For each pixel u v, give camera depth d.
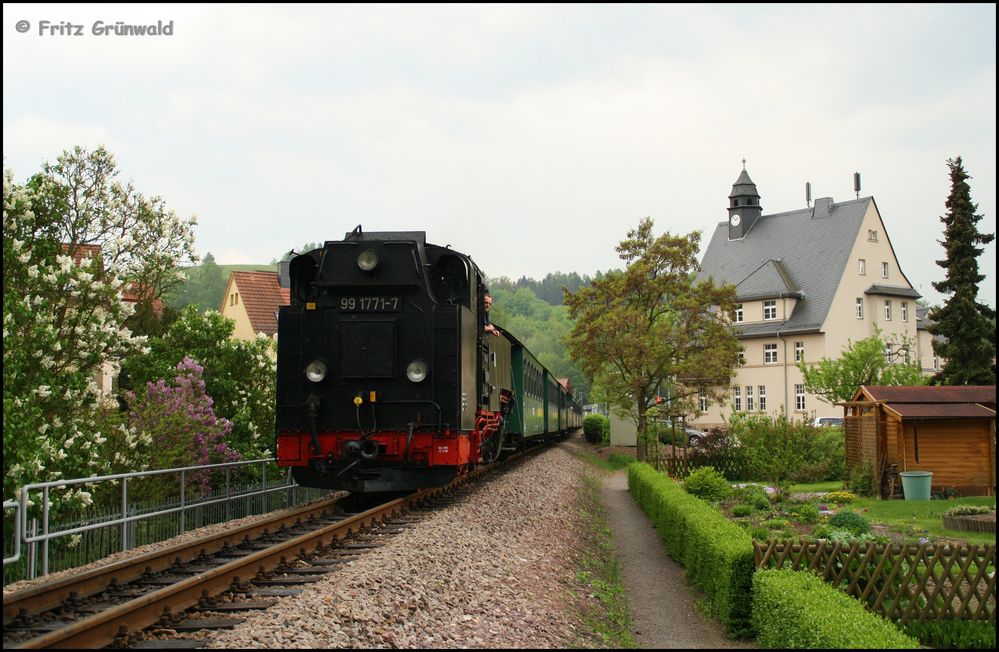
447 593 8.96
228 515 14.55
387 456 14.10
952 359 38.44
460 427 14.14
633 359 31.89
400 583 8.78
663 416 33.59
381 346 14.08
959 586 9.36
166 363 18.44
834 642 6.89
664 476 20.48
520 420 26.27
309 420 14.06
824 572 9.53
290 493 16.89
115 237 15.98
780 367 57.00
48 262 13.45
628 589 12.58
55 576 9.72
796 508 17.64
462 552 11.01
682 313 33.69
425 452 14.02
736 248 64.88
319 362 14.09
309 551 10.53
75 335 13.55
